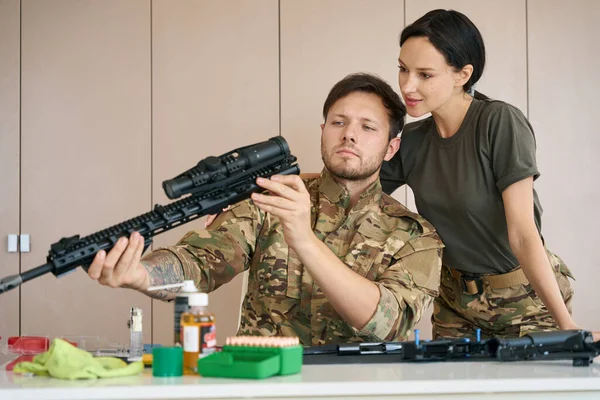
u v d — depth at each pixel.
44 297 3.65
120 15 3.67
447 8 3.67
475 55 2.49
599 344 1.66
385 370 1.60
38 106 3.67
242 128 3.66
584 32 3.71
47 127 3.67
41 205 3.66
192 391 1.41
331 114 2.41
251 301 2.37
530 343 1.68
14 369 1.59
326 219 2.40
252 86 3.66
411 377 1.50
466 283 2.69
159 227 1.75
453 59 2.43
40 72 3.67
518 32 3.69
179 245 2.25
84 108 3.67
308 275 2.31
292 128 3.66
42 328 3.64
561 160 3.69
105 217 3.65
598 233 3.69
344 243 2.37
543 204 3.68
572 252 3.68
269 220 2.38
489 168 2.51
